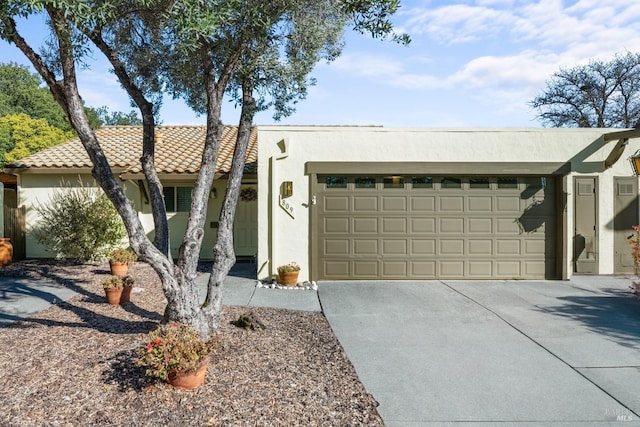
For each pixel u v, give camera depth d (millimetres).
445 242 9953
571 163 10023
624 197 10180
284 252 9797
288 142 9750
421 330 6273
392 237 9922
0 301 7430
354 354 5285
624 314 7133
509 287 9188
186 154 13961
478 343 5727
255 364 4527
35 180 13273
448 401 4074
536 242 10047
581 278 10039
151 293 8094
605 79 23766
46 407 3553
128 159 13250
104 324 5895
